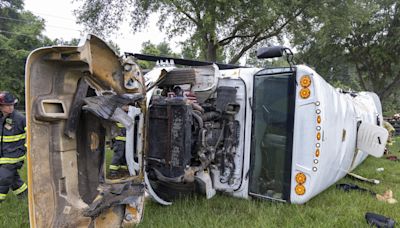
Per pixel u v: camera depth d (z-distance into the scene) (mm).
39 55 2508
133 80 3135
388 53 24938
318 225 3645
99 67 2814
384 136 6000
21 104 28062
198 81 4461
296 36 17047
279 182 4207
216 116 4387
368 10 17922
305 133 4031
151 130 4000
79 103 2758
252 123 4395
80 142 2871
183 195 4465
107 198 2904
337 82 30516
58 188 2652
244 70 4566
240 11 13875
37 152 2525
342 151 5070
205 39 15688
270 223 3648
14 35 30062
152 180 4180
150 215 3775
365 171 6992
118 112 2818
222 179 4523
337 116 4656
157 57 5617
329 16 16094
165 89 4484
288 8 14625
